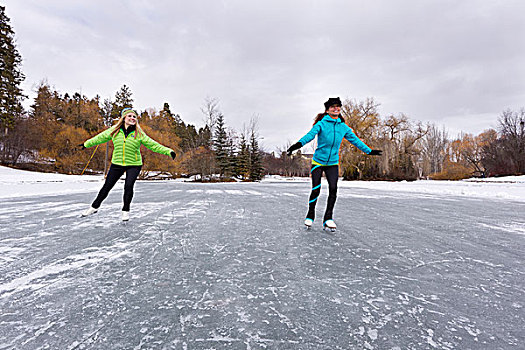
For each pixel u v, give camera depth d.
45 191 8.35
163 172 30.69
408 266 1.98
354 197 8.07
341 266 1.95
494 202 6.92
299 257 2.14
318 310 1.32
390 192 10.80
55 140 26.30
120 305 1.34
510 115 32.41
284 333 1.12
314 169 3.21
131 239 2.62
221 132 36.50
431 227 3.46
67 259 2.02
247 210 4.70
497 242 2.73
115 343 1.04
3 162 25.47
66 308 1.31
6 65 28.44
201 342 1.05
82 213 4.11
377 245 2.54
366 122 30.58
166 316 1.24
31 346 1.01
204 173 31.44
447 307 1.37
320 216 4.18
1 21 28.59
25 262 1.95
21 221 3.49
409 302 1.42
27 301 1.37
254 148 38.84
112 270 1.81
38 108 34.75
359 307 1.36
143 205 5.26
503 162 31.05
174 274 1.75
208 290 1.52
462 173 34.47
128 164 3.51
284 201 6.22
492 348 1.03
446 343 1.06
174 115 60.81
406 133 32.88
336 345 1.04
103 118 41.41
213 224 3.40
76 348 1.00
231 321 1.21
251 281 1.66
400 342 1.07
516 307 1.38
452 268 1.95
